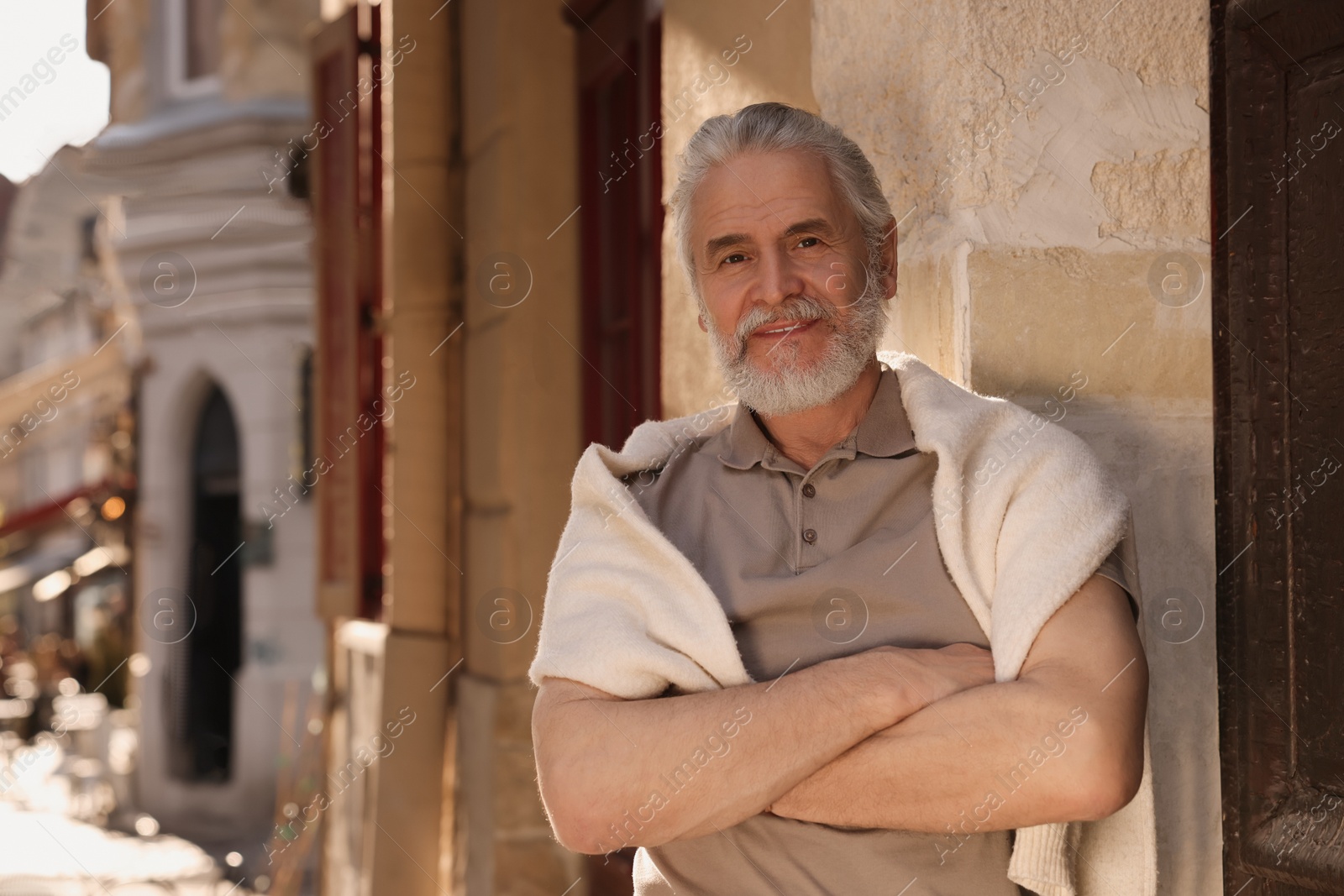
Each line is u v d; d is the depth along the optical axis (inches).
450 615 161.2
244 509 362.3
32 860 298.5
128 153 361.1
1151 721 62.4
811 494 51.8
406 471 160.9
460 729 152.4
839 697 45.7
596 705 48.3
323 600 185.3
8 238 449.1
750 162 52.4
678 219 55.9
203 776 377.7
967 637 49.0
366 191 182.9
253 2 353.1
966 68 60.9
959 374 61.1
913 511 50.8
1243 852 59.2
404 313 161.2
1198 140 63.6
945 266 62.2
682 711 46.8
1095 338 62.1
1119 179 62.6
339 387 180.7
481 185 147.9
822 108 72.4
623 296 139.3
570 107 141.8
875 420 52.5
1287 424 57.2
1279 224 57.7
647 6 122.7
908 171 65.2
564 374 140.6
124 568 427.8
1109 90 62.6
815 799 46.1
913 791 44.6
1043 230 61.6
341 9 201.3
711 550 52.6
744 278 52.6
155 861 303.4
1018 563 47.3
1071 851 49.7
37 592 508.7
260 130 351.9
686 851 49.6
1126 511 48.6
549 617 52.7
